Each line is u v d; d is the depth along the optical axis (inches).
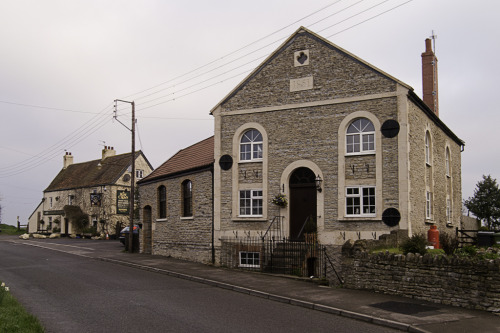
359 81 780.0
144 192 1157.1
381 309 482.9
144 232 1146.7
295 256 757.9
